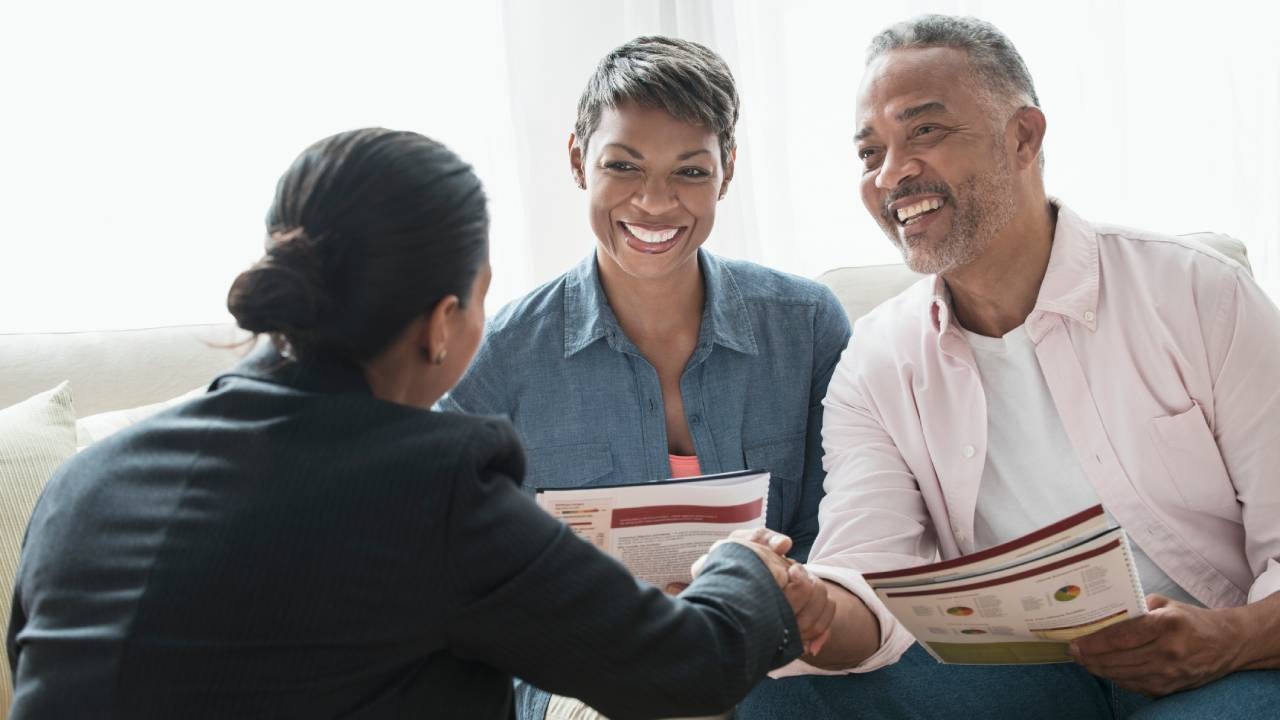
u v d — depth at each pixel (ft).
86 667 2.73
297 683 2.72
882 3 8.92
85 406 5.86
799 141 8.96
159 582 2.74
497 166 8.43
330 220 2.99
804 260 9.07
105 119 7.86
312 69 8.11
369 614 2.75
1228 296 4.53
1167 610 3.96
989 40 4.75
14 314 7.85
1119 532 3.44
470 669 3.01
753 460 5.59
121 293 7.98
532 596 2.85
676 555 4.37
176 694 2.67
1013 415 4.92
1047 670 4.65
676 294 5.47
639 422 5.47
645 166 5.12
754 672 3.28
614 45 8.46
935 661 4.76
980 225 4.68
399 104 8.25
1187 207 9.43
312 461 2.85
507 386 5.51
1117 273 4.73
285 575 2.73
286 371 3.10
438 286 3.06
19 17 7.70
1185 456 4.57
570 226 8.49
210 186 8.02
